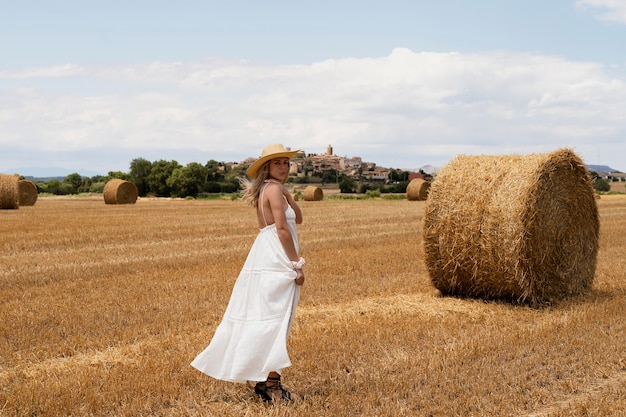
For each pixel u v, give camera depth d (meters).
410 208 31.94
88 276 11.75
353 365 6.16
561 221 9.59
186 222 23.30
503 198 9.19
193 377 5.76
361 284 10.87
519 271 9.10
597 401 5.11
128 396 5.32
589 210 10.12
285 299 5.19
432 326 7.69
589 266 10.30
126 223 22.62
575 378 5.78
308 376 5.87
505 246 9.12
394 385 5.53
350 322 7.94
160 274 11.77
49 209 30.98
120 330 7.66
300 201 42.22
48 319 8.28
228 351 5.20
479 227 9.34
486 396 5.32
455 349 6.58
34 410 5.00
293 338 7.11
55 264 13.12
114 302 9.30
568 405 5.07
